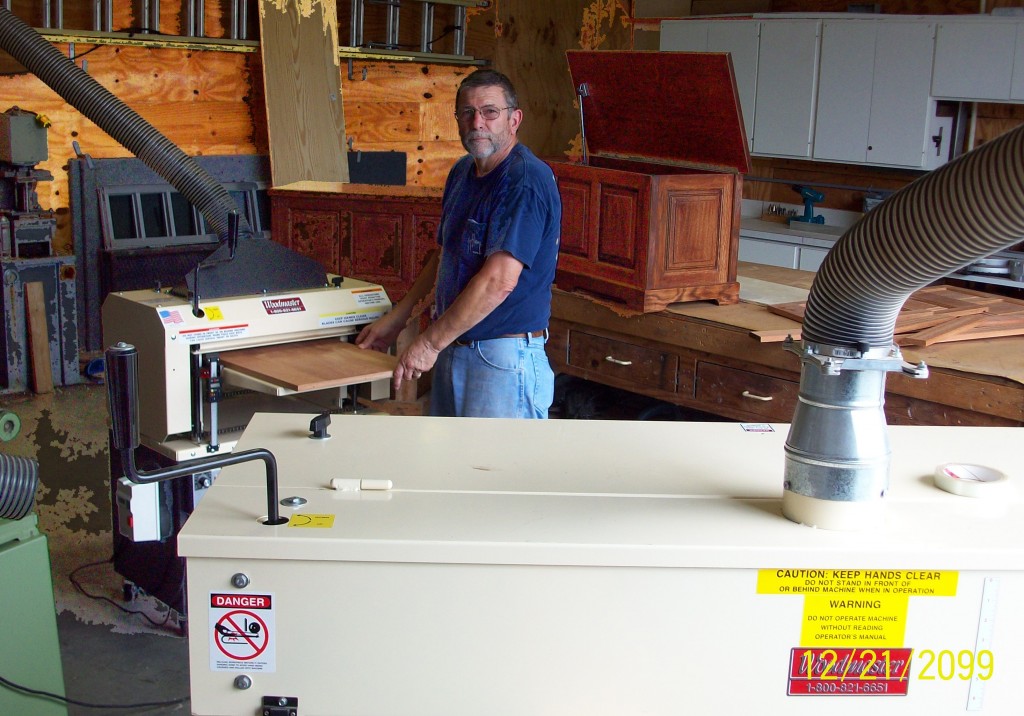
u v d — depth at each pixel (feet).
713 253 11.53
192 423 9.24
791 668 4.89
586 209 12.00
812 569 4.75
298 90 20.17
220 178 20.15
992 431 6.67
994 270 16.88
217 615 4.80
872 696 4.93
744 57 20.31
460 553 4.68
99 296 18.98
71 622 10.42
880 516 5.00
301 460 5.82
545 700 4.90
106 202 18.69
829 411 4.91
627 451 6.12
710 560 4.71
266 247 9.88
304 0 20.10
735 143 11.13
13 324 17.20
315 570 4.73
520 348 9.95
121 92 18.99
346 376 8.99
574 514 5.08
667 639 4.83
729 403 10.93
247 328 9.34
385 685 4.88
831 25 18.90
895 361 4.82
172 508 9.52
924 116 18.07
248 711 4.91
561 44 24.49
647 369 11.69
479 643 4.82
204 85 19.85
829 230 20.06
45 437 15.51
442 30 23.20
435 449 6.07
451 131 23.41
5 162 16.78
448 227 10.07
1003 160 3.93
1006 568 4.77
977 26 17.03
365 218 17.62
